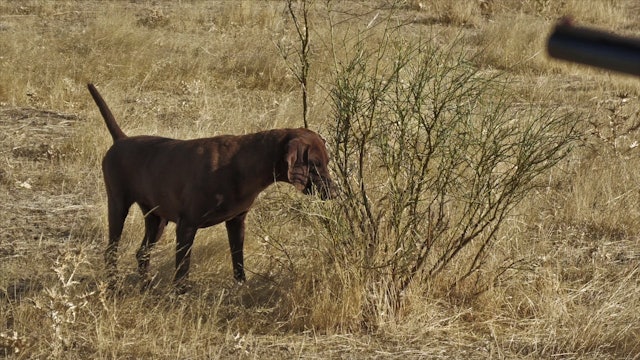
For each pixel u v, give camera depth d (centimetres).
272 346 557
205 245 677
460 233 641
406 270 596
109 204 653
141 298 587
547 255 679
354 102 595
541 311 607
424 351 557
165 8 1873
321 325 579
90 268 632
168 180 607
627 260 736
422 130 650
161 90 1306
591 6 1939
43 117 1123
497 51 1513
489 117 622
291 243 693
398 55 612
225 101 1234
